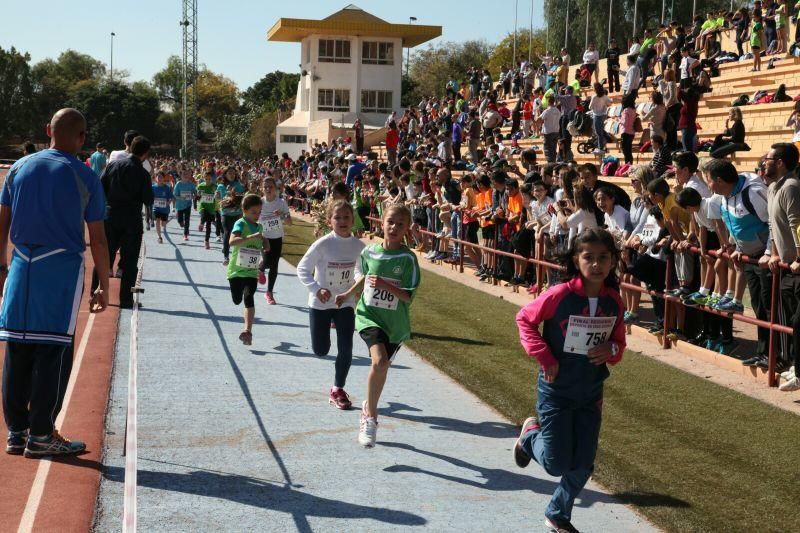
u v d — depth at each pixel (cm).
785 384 763
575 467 454
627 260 1012
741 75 2323
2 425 633
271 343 961
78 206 553
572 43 5431
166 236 2262
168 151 10812
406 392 772
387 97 5991
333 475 554
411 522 482
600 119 2103
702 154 1758
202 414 678
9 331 542
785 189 728
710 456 598
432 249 1812
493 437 648
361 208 2175
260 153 8225
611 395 760
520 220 1329
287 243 2173
